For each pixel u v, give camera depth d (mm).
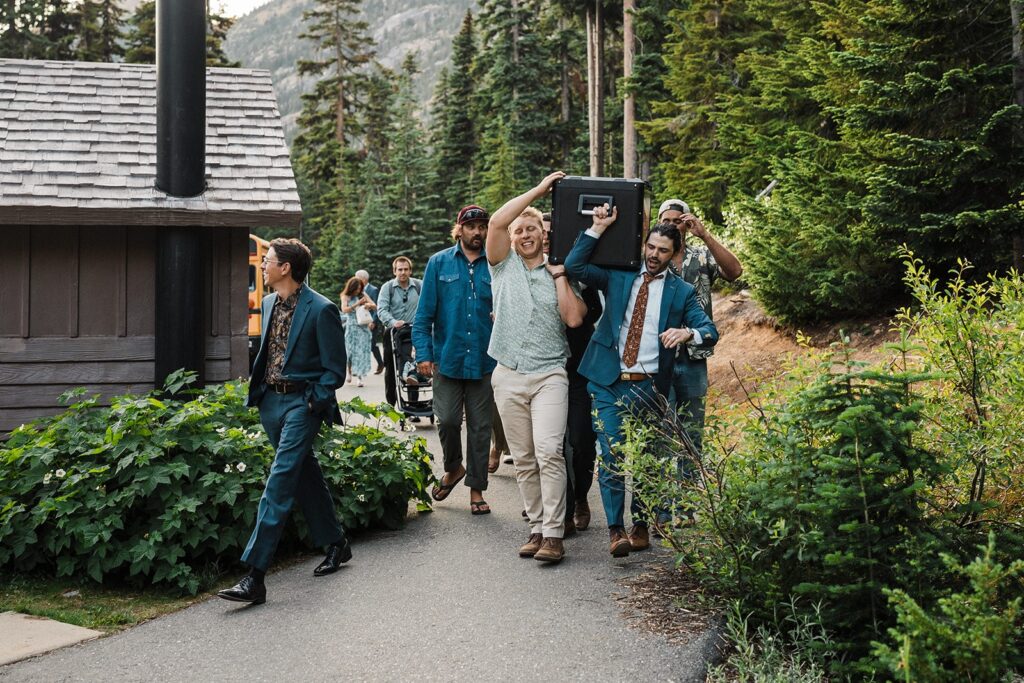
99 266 8664
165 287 8391
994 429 5219
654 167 28906
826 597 4262
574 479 6578
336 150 69625
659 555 5945
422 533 6840
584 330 6340
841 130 11344
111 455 5941
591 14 36438
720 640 4461
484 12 51000
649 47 27969
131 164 8844
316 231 68750
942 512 4410
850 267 11281
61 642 4785
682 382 6254
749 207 12586
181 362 8391
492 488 8430
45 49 48656
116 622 5156
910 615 3395
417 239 49750
